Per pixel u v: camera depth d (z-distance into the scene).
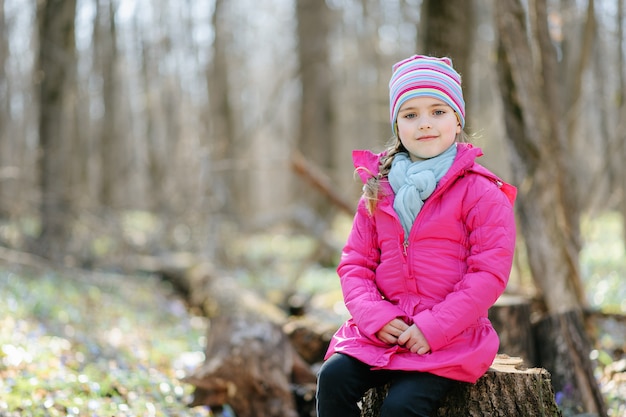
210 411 4.94
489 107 17.95
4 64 12.73
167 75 18.98
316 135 17.19
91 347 6.10
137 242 12.79
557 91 6.93
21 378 4.47
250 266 12.09
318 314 7.96
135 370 5.48
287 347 5.62
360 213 3.09
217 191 12.07
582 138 15.48
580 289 6.51
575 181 7.36
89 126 18.55
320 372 2.87
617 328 6.32
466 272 2.83
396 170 2.97
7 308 6.83
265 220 12.75
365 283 2.96
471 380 2.79
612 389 4.80
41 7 11.55
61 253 10.76
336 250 12.05
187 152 15.32
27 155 13.08
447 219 2.85
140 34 19.89
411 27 21.05
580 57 9.24
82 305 8.31
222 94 16.62
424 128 2.92
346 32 22.12
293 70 19.53
